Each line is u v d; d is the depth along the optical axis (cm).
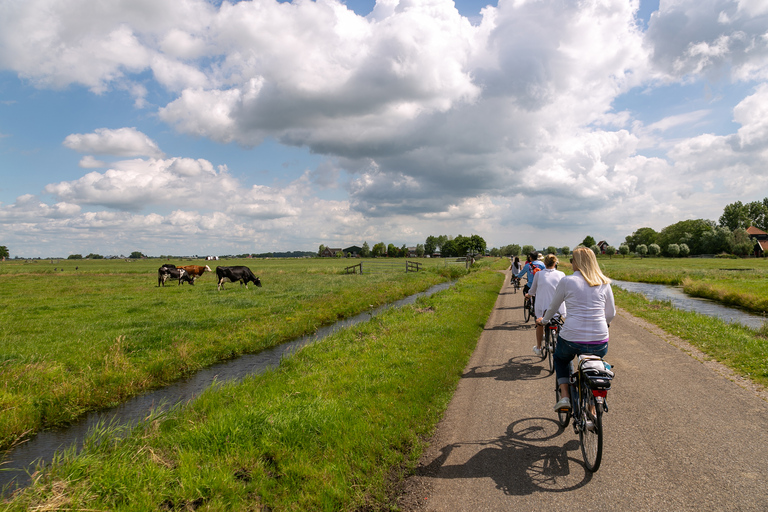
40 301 1928
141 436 466
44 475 374
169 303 1834
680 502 308
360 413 490
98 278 4084
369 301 1869
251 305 1759
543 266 1089
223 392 638
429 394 567
